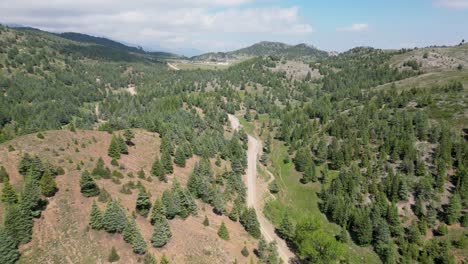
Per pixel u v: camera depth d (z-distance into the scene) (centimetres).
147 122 14175
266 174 14275
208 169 11175
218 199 9425
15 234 5691
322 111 19538
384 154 12531
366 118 15638
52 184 6906
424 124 13525
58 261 5734
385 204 10456
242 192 11606
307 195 12531
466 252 8944
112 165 9288
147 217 7500
